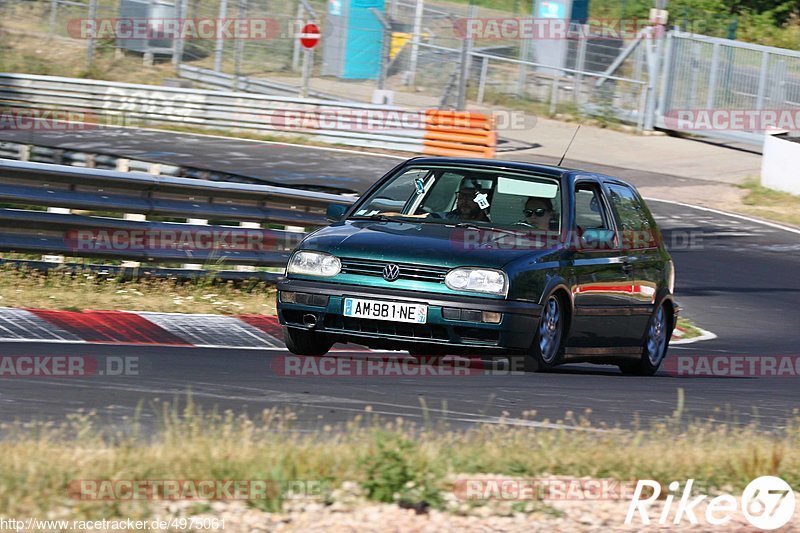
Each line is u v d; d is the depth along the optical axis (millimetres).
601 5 149000
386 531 16391
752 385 35594
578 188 33312
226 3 119125
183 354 31156
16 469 16938
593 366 37625
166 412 23031
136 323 35531
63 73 122312
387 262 29578
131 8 125625
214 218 44375
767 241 75438
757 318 53719
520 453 20469
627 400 29281
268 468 17922
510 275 29266
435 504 17578
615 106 117500
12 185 39156
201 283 43156
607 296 32906
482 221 32156
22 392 24203
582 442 21750
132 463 17750
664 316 36906
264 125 103188
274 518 16516
